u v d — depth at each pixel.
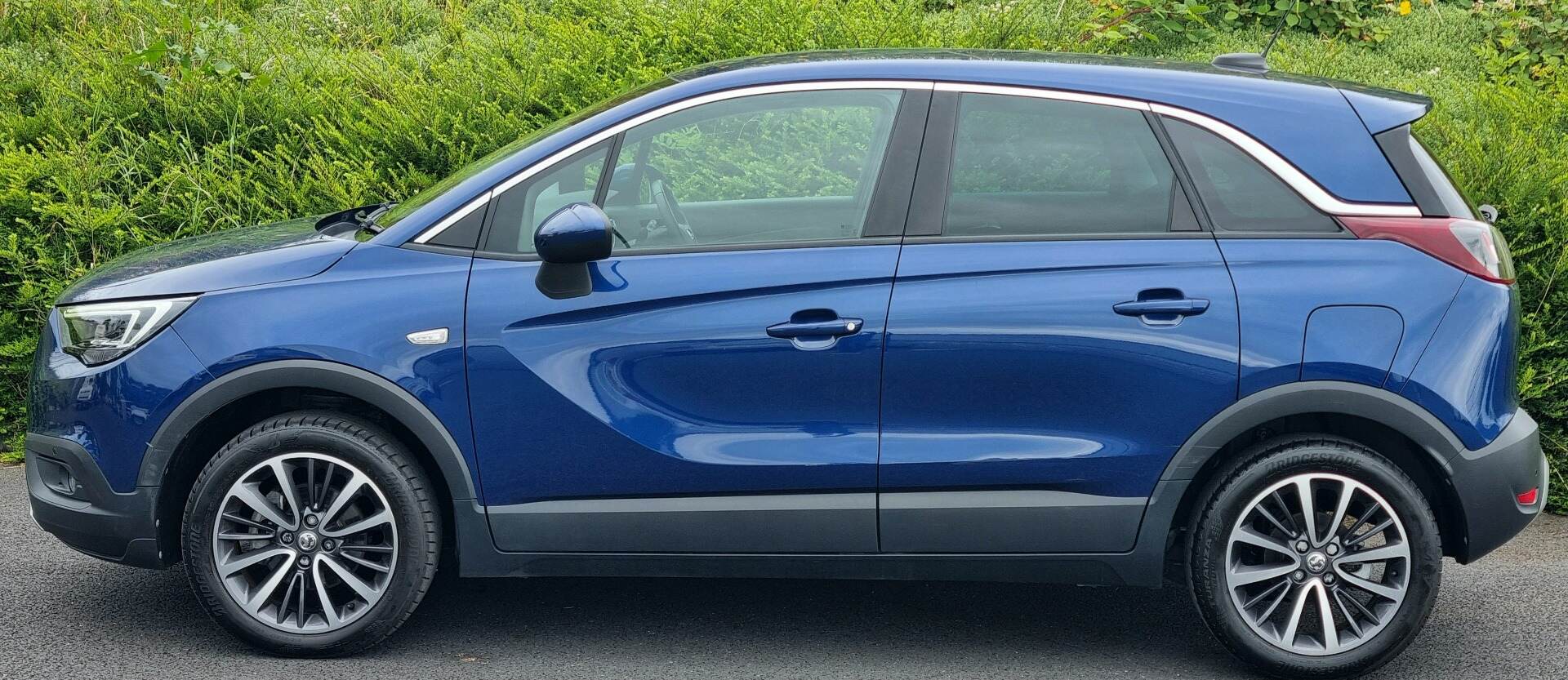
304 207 6.42
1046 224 3.64
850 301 3.59
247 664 3.81
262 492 3.82
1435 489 3.78
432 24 9.41
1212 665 3.96
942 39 7.61
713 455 3.65
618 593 4.52
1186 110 3.69
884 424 3.63
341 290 3.67
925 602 4.47
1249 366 3.55
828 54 4.13
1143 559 3.69
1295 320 3.55
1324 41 8.74
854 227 3.68
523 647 4.00
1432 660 4.01
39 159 6.36
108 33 8.28
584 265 3.64
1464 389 3.57
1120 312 3.56
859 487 3.67
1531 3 8.68
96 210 6.19
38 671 3.72
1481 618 4.35
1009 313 3.57
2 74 7.69
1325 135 3.66
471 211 3.74
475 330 3.63
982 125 3.71
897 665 3.92
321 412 3.76
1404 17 8.99
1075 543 3.69
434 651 3.96
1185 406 3.58
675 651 4.00
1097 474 3.63
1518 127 6.05
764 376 3.62
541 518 3.71
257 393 3.73
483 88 7.01
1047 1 8.74
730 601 4.46
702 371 3.63
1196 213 3.63
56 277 6.06
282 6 9.60
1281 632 3.78
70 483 3.82
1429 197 3.63
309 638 3.82
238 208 6.43
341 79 7.43
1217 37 8.72
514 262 3.69
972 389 3.60
